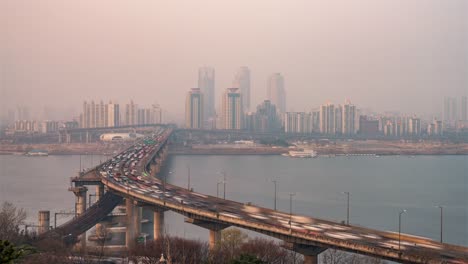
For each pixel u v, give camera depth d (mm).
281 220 151500
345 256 149250
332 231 136250
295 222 149000
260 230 141375
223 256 137250
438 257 108562
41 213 185000
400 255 111062
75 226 184875
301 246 133000
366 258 145500
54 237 160000
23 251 54469
